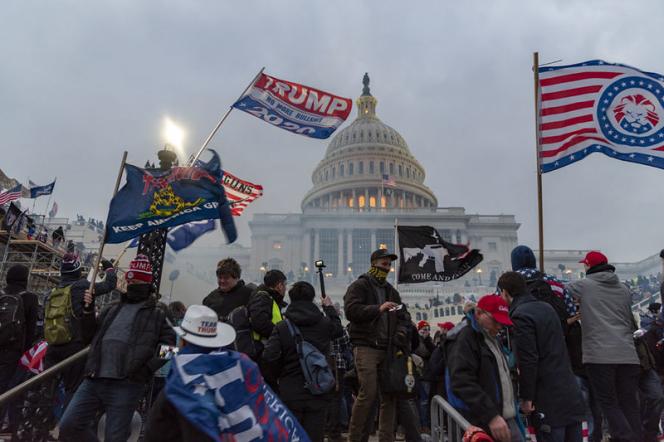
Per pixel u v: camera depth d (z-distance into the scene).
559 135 8.72
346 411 8.84
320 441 5.04
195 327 2.95
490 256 95.50
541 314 4.86
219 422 2.78
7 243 18.94
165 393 2.79
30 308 7.05
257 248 95.12
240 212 12.32
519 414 4.53
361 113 139.50
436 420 4.91
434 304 49.88
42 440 6.77
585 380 6.90
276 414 3.07
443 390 5.38
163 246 7.95
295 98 10.58
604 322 6.00
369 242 92.75
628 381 5.96
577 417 4.65
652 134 8.46
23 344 6.83
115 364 4.77
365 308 5.68
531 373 4.64
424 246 11.44
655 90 8.60
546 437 4.66
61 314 6.31
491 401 4.09
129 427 5.15
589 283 6.21
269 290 5.96
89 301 5.21
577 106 8.79
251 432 2.85
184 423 2.79
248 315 5.64
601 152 8.55
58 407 7.30
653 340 7.77
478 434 3.65
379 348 5.84
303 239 94.50
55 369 5.05
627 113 8.62
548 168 8.60
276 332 5.17
